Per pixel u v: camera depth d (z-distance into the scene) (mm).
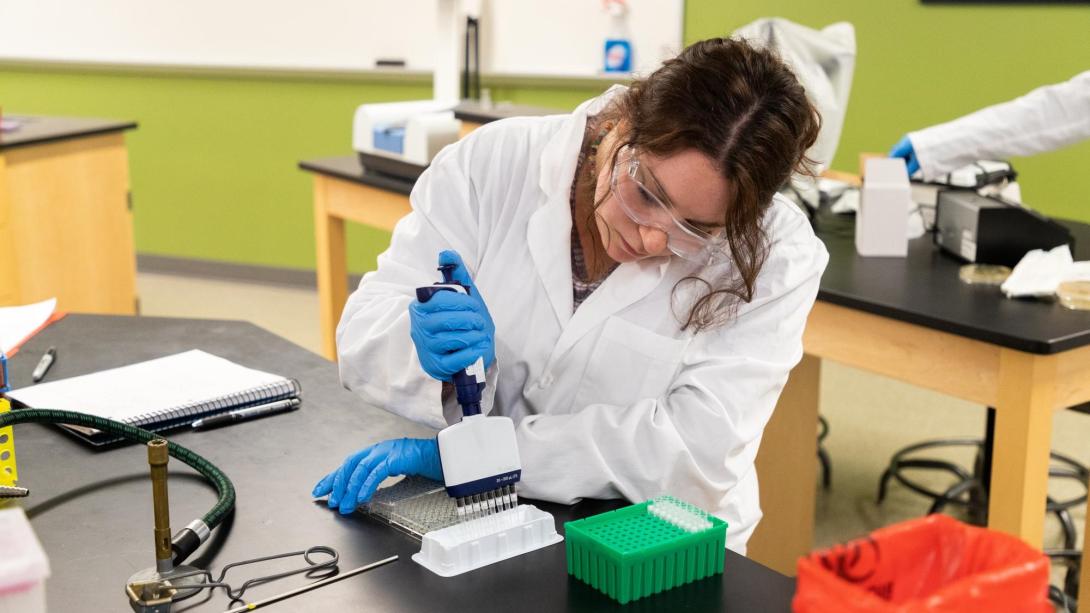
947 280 2090
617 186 1106
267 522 1105
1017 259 2137
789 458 2322
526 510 1085
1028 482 1810
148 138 5012
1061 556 2469
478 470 1041
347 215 3188
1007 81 3586
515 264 1349
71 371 1557
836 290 2010
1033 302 1933
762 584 981
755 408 1238
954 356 1872
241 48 4711
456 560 1001
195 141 4938
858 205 2355
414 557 1023
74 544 1056
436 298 1096
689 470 1190
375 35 4477
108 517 1115
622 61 4031
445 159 1423
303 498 1165
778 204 1305
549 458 1187
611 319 1301
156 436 1283
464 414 1086
